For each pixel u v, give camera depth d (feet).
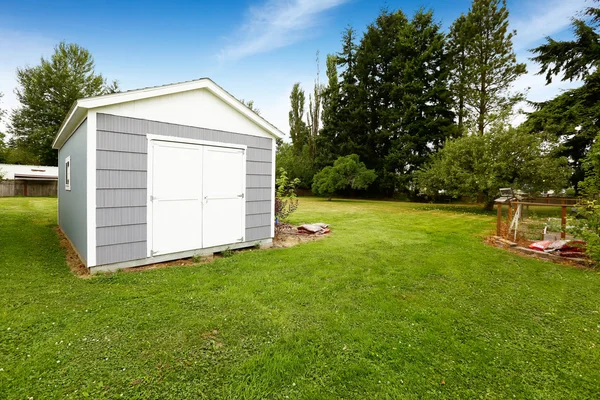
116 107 13.38
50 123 79.20
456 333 8.86
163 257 15.33
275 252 18.24
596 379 6.88
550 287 12.82
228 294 11.23
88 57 84.53
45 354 7.22
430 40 70.79
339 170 68.33
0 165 62.90
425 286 12.77
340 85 83.10
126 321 8.94
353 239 22.72
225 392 6.19
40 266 14.16
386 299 11.23
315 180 74.23
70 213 19.22
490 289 12.53
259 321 9.22
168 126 15.10
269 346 7.89
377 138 78.18
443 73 67.67
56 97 80.02
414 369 7.11
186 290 11.55
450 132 66.28
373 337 8.46
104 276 12.79
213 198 17.16
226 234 17.93
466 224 31.83
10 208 36.52
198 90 16.16
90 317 9.12
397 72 75.72
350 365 7.16
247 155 18.86
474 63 59.62
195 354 7.45
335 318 9.55
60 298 10.48
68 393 6.01
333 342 8.16
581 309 10.68
